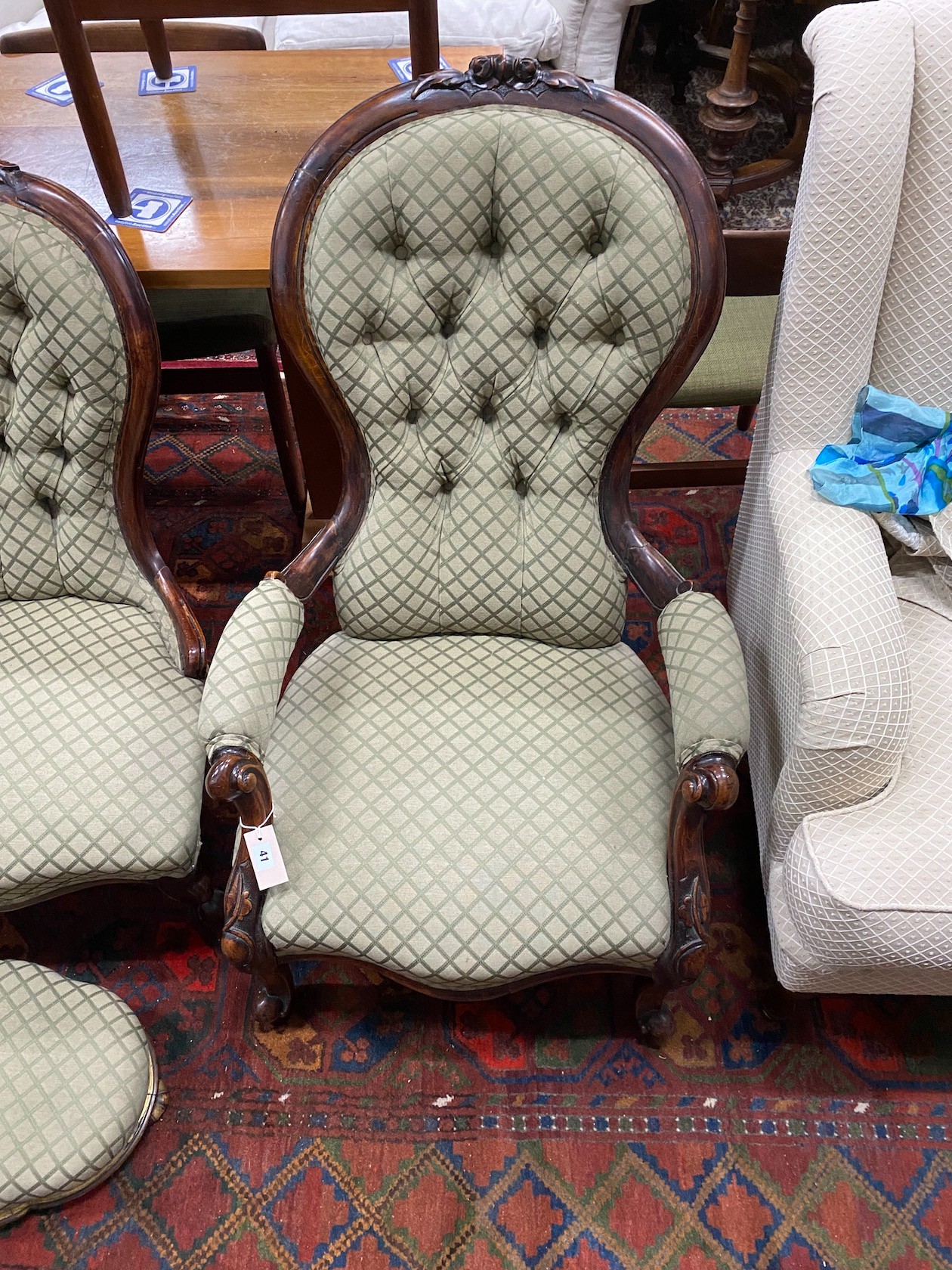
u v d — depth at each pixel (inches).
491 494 53.0
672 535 86.2
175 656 57.1
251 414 95.7
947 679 53.0
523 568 53.7
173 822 50.6
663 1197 53.7
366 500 54.3
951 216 49.8
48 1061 52.7
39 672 54.7
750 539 61.5
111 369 50.4
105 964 62.3
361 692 53.4
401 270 48.2
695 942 45.7
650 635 79.7
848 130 47.1
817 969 49.3
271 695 48.1
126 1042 54.4
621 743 51.1
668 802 49.5
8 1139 50.5
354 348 49.2
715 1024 60.0
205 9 51.7
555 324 48.8
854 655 46.6
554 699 52.9
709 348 69.1
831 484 52.8
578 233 46.3
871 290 50.9
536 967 46.2
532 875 46.4
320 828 48.1
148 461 91.8
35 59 77.0
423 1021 60.1
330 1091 57.4
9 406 53.1
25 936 63.4
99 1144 51.2
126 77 73.9
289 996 57.3
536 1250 52.1
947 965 45.3
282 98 71.4
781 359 53.4
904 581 57.7
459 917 45.7
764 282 64.0
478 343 49.4
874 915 44.6
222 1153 55.3
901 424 53.2
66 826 49.7
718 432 93.1
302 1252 52.1
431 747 50.6
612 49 117.0
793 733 48.9
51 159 65.7
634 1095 57.2
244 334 69.5
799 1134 55.8
